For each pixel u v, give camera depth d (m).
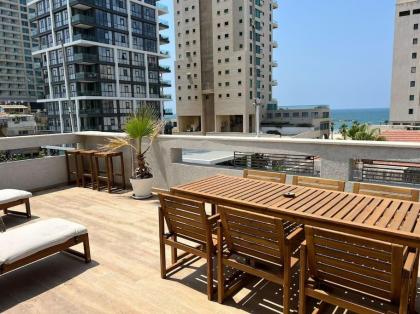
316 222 1.98
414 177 3.26
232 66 44.94
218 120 47.38
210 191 2.66
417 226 1.77
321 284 1.91
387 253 1.52
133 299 2.43
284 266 2.00
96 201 5.12
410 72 46.00
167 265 2.94
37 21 37.66
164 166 5.22
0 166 5.34
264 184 2.91
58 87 37.22
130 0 38.06
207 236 2.31
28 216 4.39
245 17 43.62
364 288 1.72
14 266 2.46
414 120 46.44
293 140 3.79
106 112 36.31
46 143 5.96
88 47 35.00
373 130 21.50
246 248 2.17
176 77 50.28
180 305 2.34
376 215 1.98
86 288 2.61
